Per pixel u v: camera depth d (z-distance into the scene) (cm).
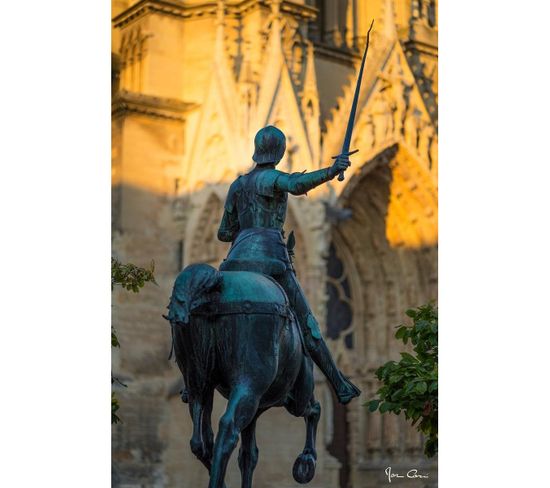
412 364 1741
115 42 2527
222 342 1097
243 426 1080
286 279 1186
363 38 3238
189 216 2583
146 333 2300
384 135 3253
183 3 2645
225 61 2739
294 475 1248
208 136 2655
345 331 3544
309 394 1218
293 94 2961
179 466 2264
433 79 3369
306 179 1153
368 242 3516
